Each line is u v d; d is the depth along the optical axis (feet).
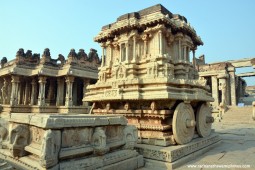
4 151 24.72
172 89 30.50
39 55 136.36
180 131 30.14
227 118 100.99
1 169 19.21
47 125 17.71
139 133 31.99
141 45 41.47
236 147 38.88
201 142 34.40
